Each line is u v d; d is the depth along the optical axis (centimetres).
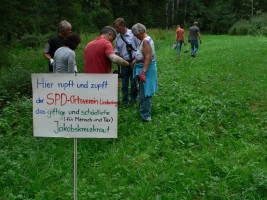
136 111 575
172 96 665
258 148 427
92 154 428
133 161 400
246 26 3422
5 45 1694
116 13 4278
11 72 898
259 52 1319
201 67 1062
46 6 2383
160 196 323
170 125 502
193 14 4453
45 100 303
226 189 334
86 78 296
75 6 2694
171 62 1248
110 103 299
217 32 4441
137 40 602
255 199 321
